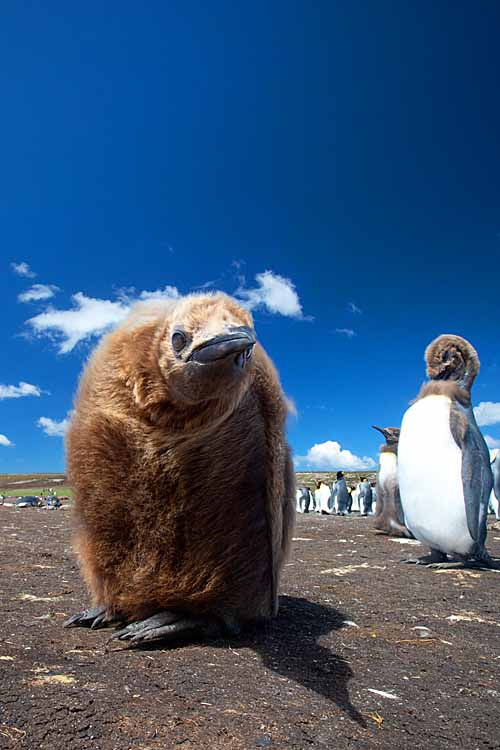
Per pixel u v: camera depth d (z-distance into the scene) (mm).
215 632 981
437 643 1059
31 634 967
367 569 1904
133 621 992
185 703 693
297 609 1267
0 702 654
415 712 735
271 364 946
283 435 942
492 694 818
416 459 1979
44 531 2883
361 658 943
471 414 2055
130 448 830
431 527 1979
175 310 785
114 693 704
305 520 4699
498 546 2766
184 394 733
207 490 859
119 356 832
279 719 673
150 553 884
